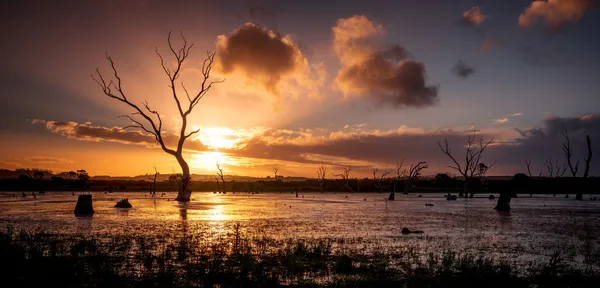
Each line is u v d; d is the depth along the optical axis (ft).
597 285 35.81
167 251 46.75
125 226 74.43
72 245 50.98
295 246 52.54
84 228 70.90
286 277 36.37
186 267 39.14
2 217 92.63
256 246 52.60
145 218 92.17
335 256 46.24
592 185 424.05
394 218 101.04
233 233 65.82
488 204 186.80
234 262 41.68
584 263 44.98
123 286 32.71
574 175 288.51
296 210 130.21
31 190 413.59
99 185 544.21
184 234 63.31
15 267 37.68
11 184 458.09
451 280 36.17
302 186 554.46
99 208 129.18
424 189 501.97
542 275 38.40
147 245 51.80
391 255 47.44
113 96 173.99
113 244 52.47
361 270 39.40
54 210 115.75
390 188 495.82
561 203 198.18
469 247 54.60
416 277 36.78
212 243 54.49
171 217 96.12
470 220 97.04
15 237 58.08
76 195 273.13
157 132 185.06
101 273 35.83
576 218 104.68
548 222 92.68
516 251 51.96
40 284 32.78
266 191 483.51
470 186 497.46
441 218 102.63
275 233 67.10
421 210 136.98
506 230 75.25
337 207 153.58
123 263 40.81
